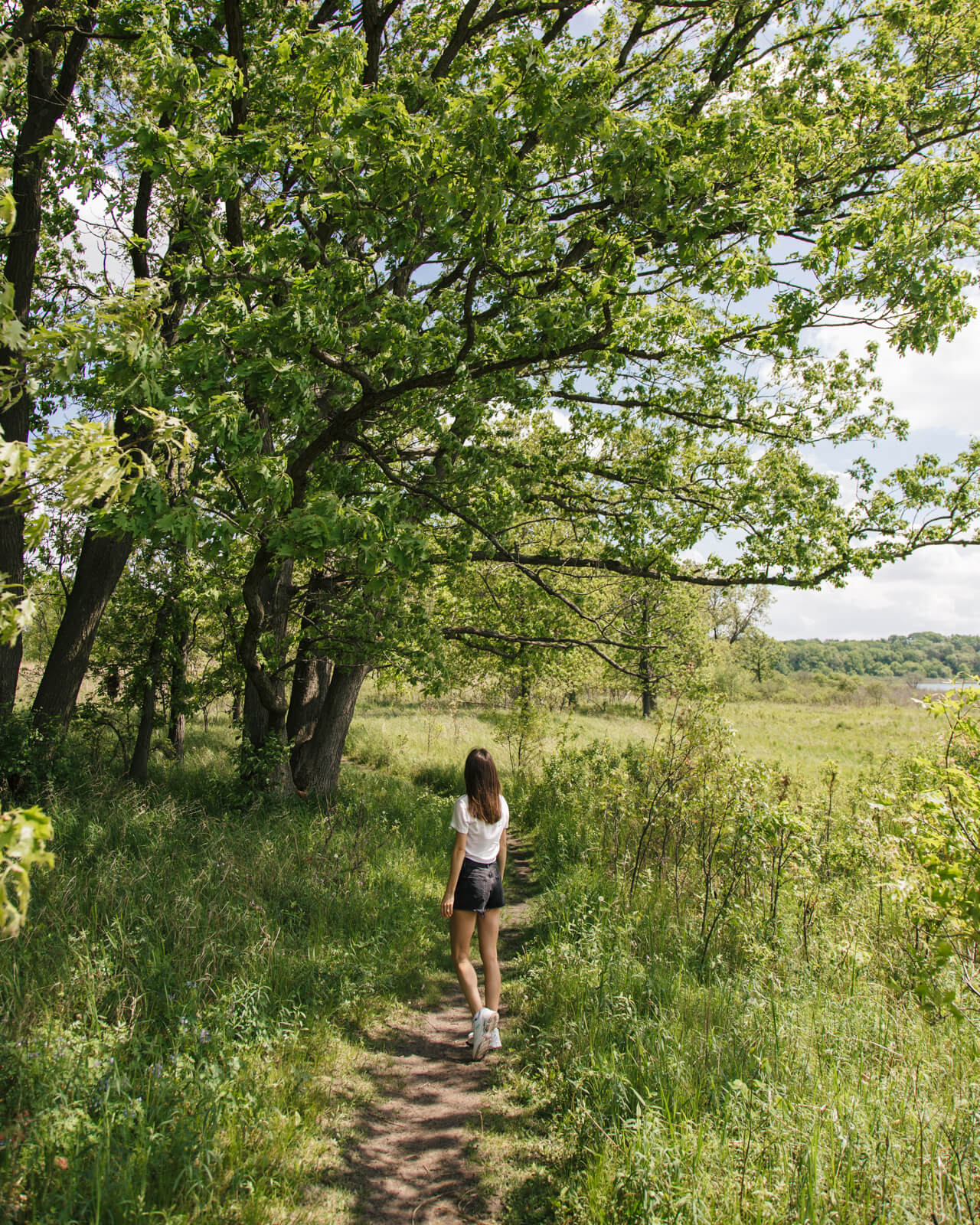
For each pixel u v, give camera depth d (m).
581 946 5.72
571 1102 3.92
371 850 8.58
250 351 5.47
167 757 14.49
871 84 8.95
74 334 2.52
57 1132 2.89
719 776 7.07
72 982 4.12
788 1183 2.89
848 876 7.31
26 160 9.37
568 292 7.06
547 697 16.47
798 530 10.27
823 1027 4.32
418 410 8.01
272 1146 3.34
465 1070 4.60
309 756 12.30
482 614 12.38
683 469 11.12
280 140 5.82
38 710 10.12
